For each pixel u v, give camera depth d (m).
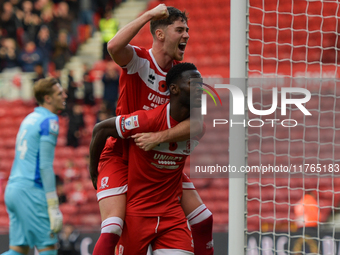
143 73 7.67
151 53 7.84
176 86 7.54
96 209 21.23
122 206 7.97
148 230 7.92
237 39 8.48
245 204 8.41
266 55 28.61
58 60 29.23
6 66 29.81
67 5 33.56
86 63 31.91
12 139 27.41
